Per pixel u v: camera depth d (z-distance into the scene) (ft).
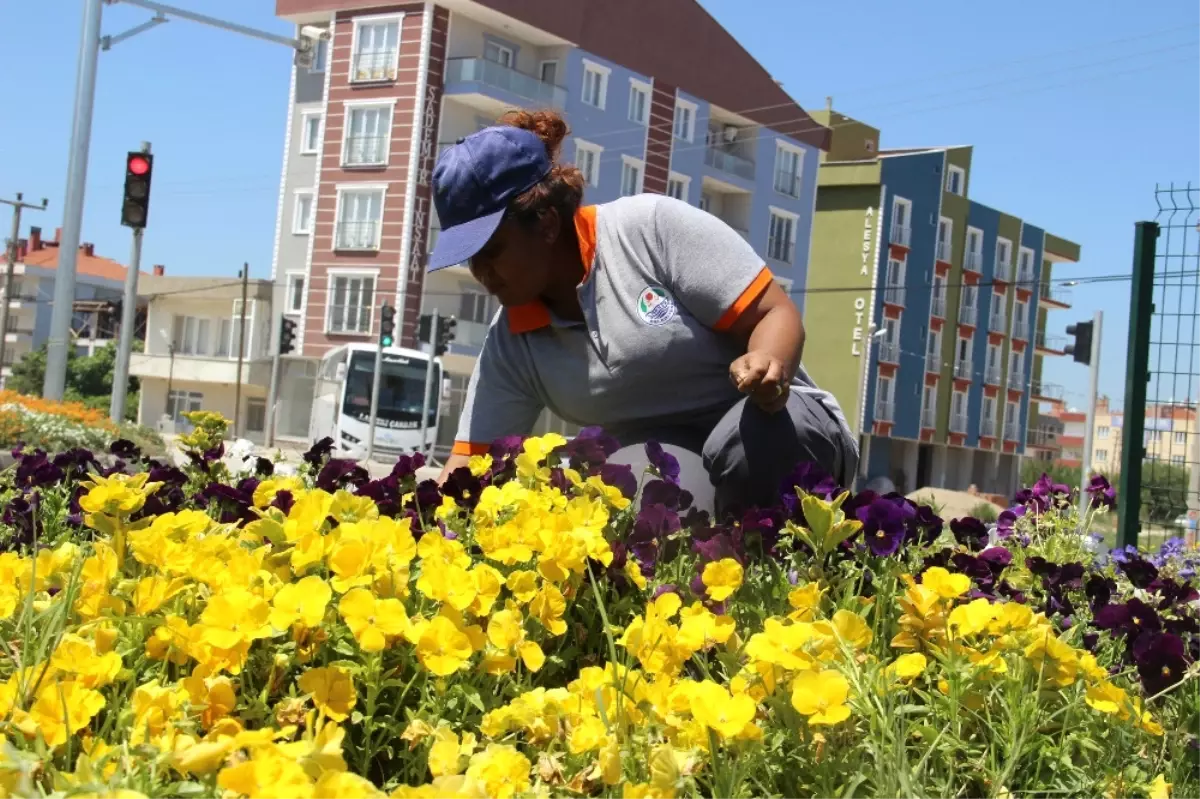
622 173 142.82
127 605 5.80
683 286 9.88
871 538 7.87
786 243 165.37
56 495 10.74
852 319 171.73
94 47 52.95
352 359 99.50
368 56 129.70
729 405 10.40
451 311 131.34
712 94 152.76
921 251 177.78
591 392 10.43
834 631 5.61
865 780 5.34
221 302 180.45
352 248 130.62
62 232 53.06
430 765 4.65
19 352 290.35
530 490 7.29
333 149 131.75
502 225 9.77
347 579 5.66
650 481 8.46
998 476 202.18
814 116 189.98
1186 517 22.63
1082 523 15.20
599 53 138.00
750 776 5.27
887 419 174.09
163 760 4.03
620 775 4.69
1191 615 9.23
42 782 4.22
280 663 5.32
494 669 5.65
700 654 6.24
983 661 6.09
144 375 183.62
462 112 129.80
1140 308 22.47
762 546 7.78
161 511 8.97
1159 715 7.34
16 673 4.98
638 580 7.08
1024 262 201.98
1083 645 8.58
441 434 130.21
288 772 3.75
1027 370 203.92
